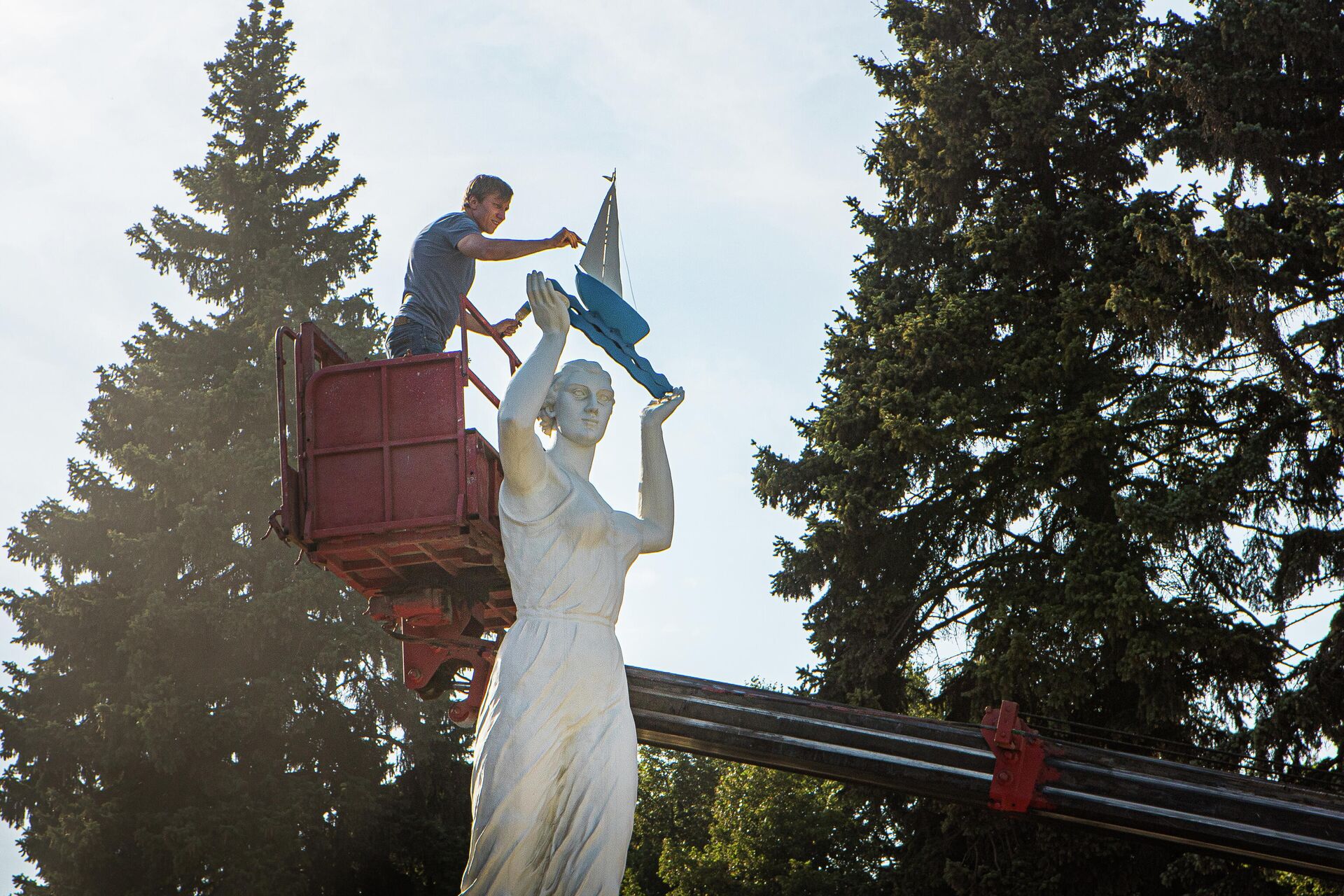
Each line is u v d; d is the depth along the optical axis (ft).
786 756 38.11
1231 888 69.51
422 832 109.29
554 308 26.00
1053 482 77.82
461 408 36.50
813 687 82.17
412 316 38.58
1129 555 73.82
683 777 142.00
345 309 115.34
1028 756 37.27
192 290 118.11
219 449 110.63
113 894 97.45
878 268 90.27
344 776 106.22
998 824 76.64
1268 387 77.82
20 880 98.73
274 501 106.63
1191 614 70.74
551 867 24.21
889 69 92.58
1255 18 74.43
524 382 25.21
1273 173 74.64
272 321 112.06
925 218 88.84
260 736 101.96
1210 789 36.99
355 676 109.19
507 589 40.04
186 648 103.04
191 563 105.91
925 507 83.35
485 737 24.80
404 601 38.58
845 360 85.97
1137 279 77.82
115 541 106.63
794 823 117.08
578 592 25.30
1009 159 85.87
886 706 82.23
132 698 99.19
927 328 80.94
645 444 27.86
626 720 25.25
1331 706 65.31
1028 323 82.02
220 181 117.91
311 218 120.78
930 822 82.79
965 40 89.61
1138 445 80.53
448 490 36.14
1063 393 81.25
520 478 25.23
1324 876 37.68
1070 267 82.94
